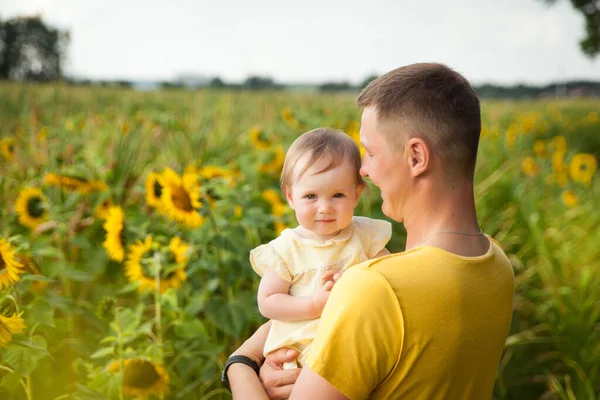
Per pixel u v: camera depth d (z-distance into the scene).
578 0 22.77
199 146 4.65
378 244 1.78
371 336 1.23
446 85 1.34
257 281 2.90
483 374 1.34
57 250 2.93
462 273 1.28
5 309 2.03
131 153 4.14
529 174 6.22
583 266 4.41
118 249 2.83
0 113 7.33
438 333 1.24
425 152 1.33
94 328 2.94
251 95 9.66
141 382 2.16
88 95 10.15
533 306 4.15
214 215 3.02
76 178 3.41
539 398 3.48
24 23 24.92
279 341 1.63
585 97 23.30
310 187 1.66
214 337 2.85
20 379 1.97
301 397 1.26
